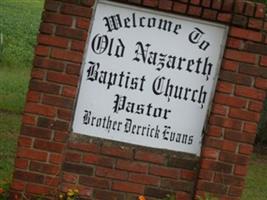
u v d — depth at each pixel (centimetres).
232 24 571
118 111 584
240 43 572
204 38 580
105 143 585
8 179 689
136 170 589
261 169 1184
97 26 576
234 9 569
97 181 587
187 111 588
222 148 581
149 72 583
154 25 579
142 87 584
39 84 571
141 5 573
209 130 580
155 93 585
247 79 576
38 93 572
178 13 575
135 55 582
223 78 576
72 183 585
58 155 578
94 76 580
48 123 575
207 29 579
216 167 583
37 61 570
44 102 573
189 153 591
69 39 569
